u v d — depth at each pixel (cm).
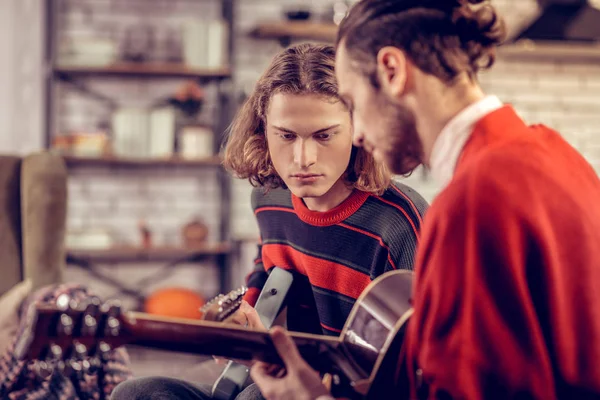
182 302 433
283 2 486
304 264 160
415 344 99
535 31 477
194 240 448
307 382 115
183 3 473
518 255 93
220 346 120
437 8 104
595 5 504
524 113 507
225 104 462
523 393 92
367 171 148
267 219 170
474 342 92
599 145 511
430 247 98
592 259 96
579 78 512
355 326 125
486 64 106
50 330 108
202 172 478
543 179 96
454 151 103
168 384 149
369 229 152
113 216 472
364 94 108
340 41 112
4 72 457
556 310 94
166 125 445
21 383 190
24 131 460
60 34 464
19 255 262
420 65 103
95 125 466
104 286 467
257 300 165
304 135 139
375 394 123
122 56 454
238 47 482
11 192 266
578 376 95
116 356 196
